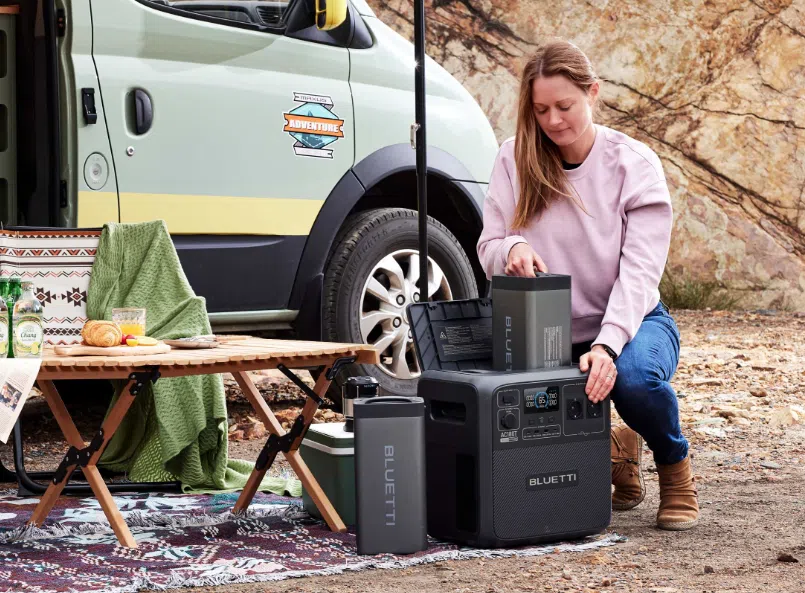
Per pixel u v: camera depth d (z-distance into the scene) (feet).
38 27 15.89
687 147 48.01
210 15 17.31
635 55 48.49
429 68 20.33
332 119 18.43
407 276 19.57
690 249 47.57
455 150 20.11
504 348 11.35
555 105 11.55
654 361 11.50
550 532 11.10
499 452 10.84
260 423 18.94
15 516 12.63
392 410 10.78
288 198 17.85
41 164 15.96
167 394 13.55
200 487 14.19
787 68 47.62
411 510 10.82
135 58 16.47
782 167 47.29
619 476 12.83
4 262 14.07
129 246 14.38
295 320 18.28
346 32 18.89
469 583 9.82
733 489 13.99
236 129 17.28
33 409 20.27
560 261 12.17
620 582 9.81
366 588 9.72
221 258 17.06
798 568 10.27
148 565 10.50
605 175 11.98
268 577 10.01
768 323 39.86
